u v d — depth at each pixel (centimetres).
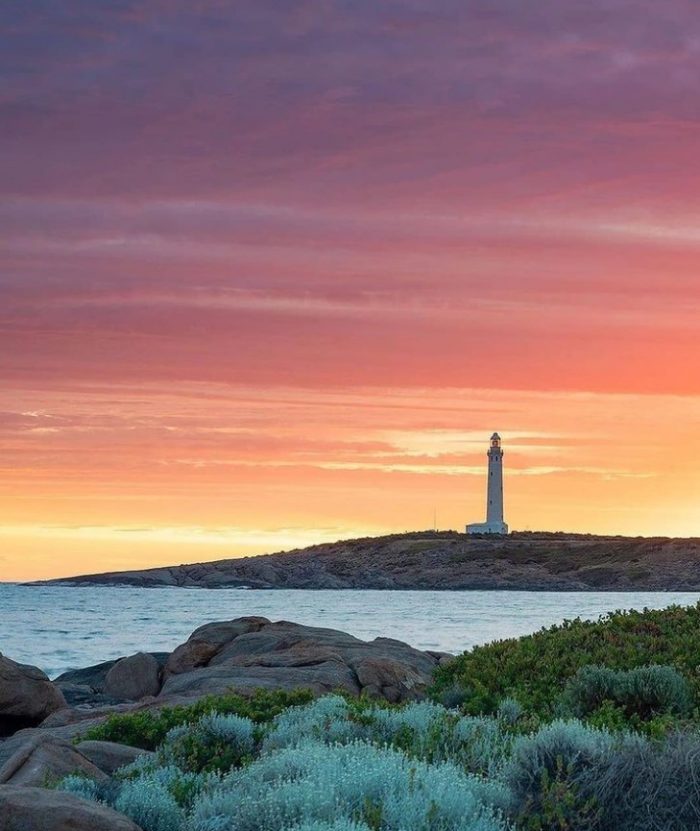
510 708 1471
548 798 886
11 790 841
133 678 3136
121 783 1077
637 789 881
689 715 1392
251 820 888
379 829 832
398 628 8562
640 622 2092
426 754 1115
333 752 1031
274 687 2248
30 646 6556
